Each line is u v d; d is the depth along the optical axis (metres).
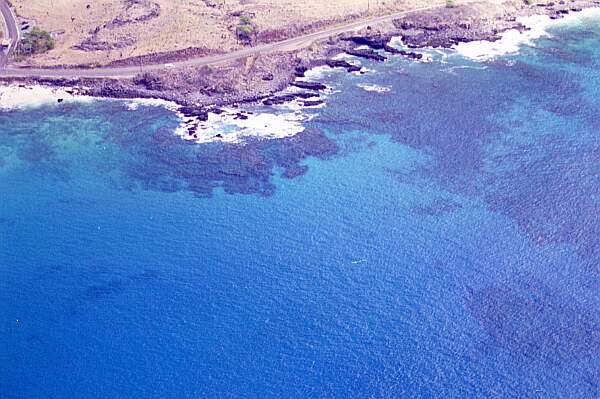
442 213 163.50
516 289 142.12
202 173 179.75
